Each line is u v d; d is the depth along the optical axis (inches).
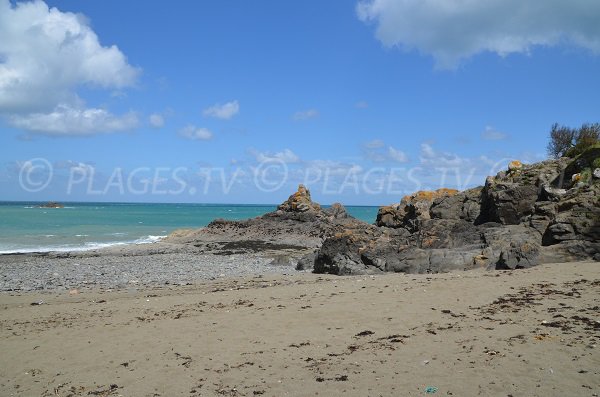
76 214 4581.7
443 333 482.0
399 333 494.6
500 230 1077.1
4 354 512.1
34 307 770.2
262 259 1578.5
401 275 943.0
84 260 1534.2
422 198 1692.9
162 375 425.1
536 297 600.4
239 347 486.6
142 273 1261.1
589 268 778.2
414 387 358.9
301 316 586.2
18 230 2650.1
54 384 425.1
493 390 342.6
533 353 404.2
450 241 1139.3
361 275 1035.3
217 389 387.2
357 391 361.4
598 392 327.0
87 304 775.1
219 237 2289.6
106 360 475.5
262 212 6392.7
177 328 570.6
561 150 1866.4
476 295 634.8
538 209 1075.3
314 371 408.2
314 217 2455.7
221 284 989.2
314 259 1323.8
